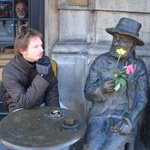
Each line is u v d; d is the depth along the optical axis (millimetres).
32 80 2006
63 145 1500
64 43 2672
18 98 1840
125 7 2576
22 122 1715
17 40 1896
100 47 2625
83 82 2662
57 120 1748
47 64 1823
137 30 2018
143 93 2172
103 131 2061
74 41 2693
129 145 2199
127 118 2035
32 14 2723
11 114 1813
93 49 2619
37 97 1848
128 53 2049
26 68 1933
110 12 2598
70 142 1528
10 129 1634
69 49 2633
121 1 2561
